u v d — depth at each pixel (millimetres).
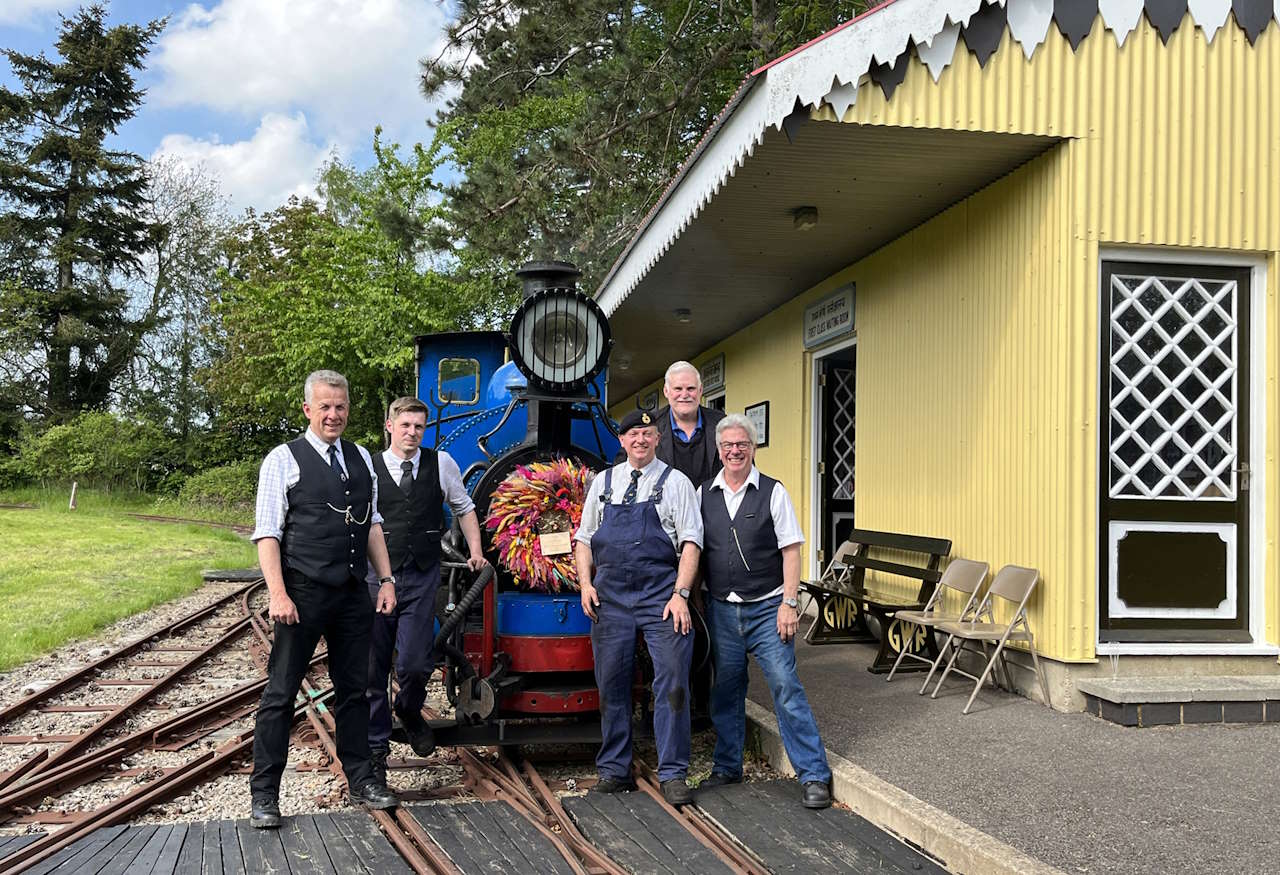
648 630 4715
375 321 24062
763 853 3924
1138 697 5445
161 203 42750
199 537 22547
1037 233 6172
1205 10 6133
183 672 8289
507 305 25625
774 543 4738
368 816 4398
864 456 8680
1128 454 6086
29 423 36406
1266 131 6199
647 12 18219
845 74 5605
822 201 7109
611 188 16078
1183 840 3762
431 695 7316
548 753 5582
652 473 4836
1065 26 5957
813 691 6426
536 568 5172
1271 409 6109
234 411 35750
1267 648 6004
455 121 24703
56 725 6594
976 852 3631
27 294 37938
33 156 39750
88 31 42219
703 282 9648
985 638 5941
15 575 14117
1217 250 6117
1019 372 6324
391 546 4922
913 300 7750
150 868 3750
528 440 5598
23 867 3746
